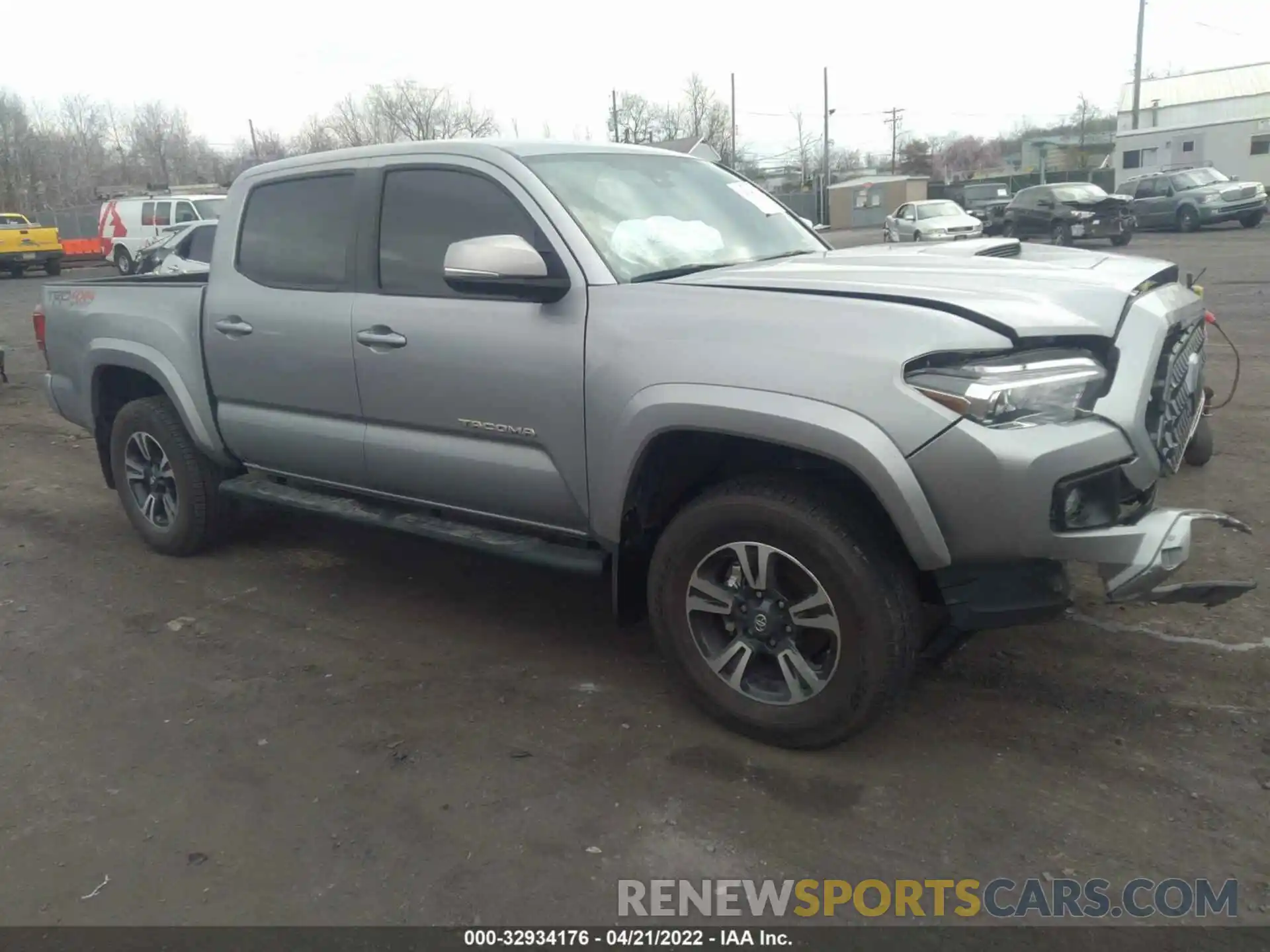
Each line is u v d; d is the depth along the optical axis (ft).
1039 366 9.55
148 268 52.06
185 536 17.28
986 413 9.29
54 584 16.67
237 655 13.89
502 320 12.09
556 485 11.98
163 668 13.57
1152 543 9.45
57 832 10.12
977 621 9.92
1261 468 19.25
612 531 11.59
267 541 18.43
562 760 11.06
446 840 9.82
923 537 9.56
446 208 12.99
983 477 9.27
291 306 14.34
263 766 11.17
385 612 15.17
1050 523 9.35
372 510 14.57
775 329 10.23
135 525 18.03
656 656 13.43
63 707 12.61
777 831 9.77
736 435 10.23
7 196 194.90
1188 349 11.57
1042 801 10.03
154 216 92.48
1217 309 40.86
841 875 9.17
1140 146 135.03
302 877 9.37
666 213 13.17
